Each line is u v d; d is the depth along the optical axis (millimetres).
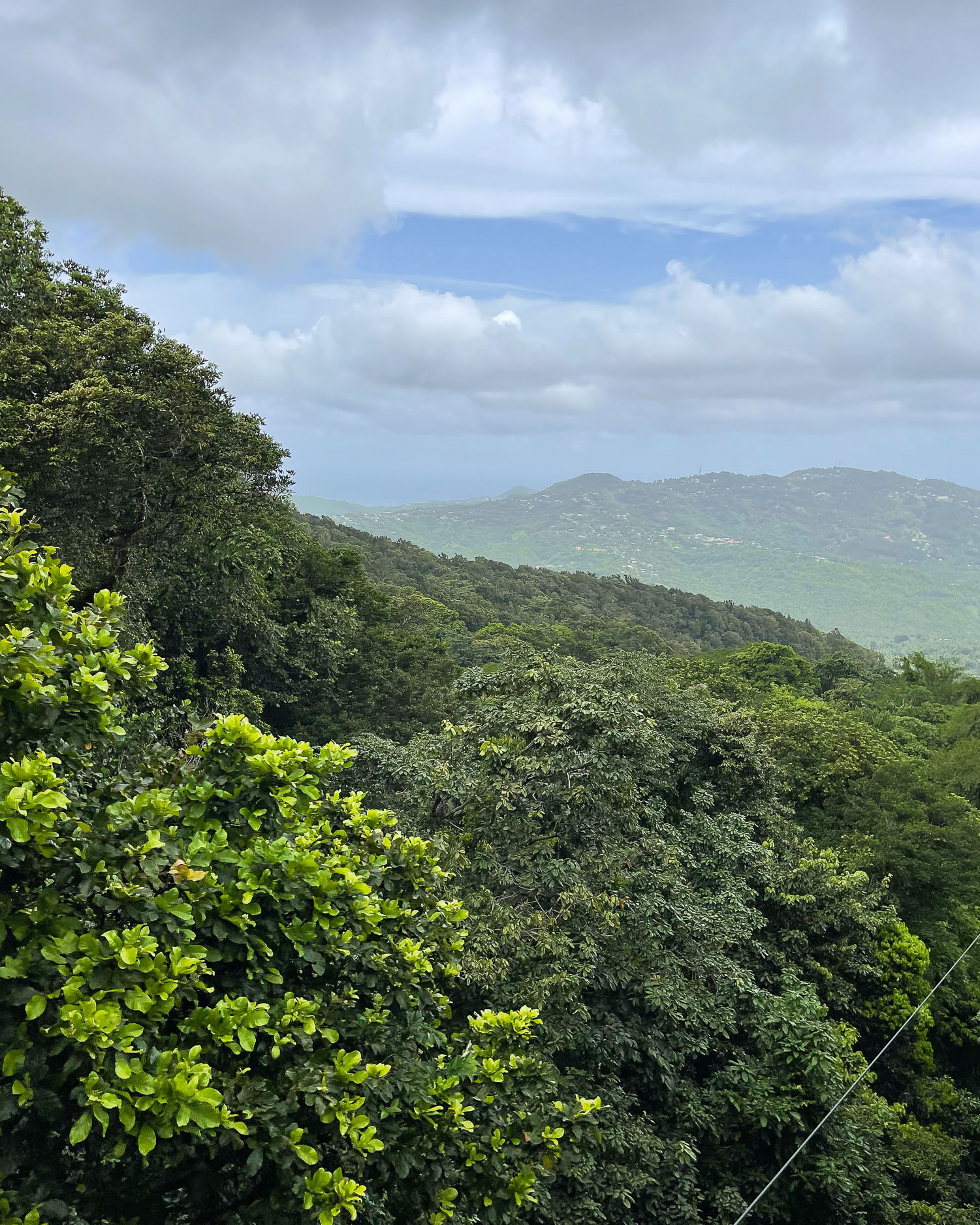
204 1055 4020
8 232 17453
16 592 4262
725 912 15570
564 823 13023
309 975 4934
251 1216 3832
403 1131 4426
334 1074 4121
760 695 47500
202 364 18609
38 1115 3535
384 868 5664
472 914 10969
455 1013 10727
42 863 3721
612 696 14406
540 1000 10188
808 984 14914
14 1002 3332
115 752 5367
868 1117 13203
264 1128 3752
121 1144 3396
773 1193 11602
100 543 17891
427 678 34844
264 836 5012
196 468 18500
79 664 4496
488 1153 4895
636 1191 10203
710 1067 13531
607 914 11242
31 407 15859
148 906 3885
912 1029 18219
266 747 4973
